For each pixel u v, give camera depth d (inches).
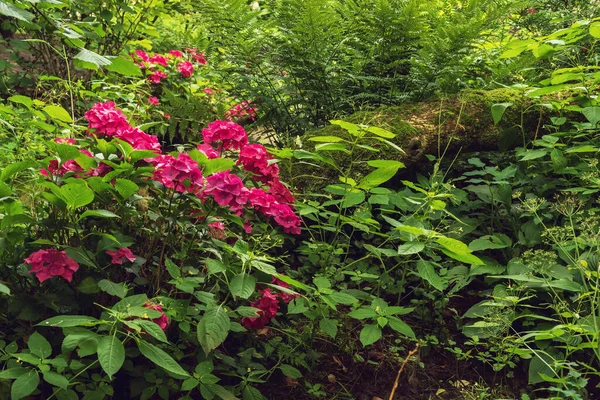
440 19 183.8
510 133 152.8
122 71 114.7
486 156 158.9
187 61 233.6
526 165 147.8
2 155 135.9
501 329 111.3
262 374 110.1
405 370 118.2
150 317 79.8
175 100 182.7
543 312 123.6
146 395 92.3
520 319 126.1
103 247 92.5
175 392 100.3
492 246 126.8
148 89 212.1
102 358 75.2
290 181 147.0
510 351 108.1
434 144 151.3
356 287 132.6
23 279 98.0
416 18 165.0
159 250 104.6
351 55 178.1
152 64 219.3
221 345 110.7
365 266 131.1
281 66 179.3
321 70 169.3
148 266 102.9
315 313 108.1
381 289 135.3
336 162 147.6
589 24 153.4
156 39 270.2
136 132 102.0
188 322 93.7
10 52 207.9
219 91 230.5
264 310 106.6
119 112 104.0
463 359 122.2
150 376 93.4
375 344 124.3
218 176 96.7
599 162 139.9
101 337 79.0
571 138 150.1
